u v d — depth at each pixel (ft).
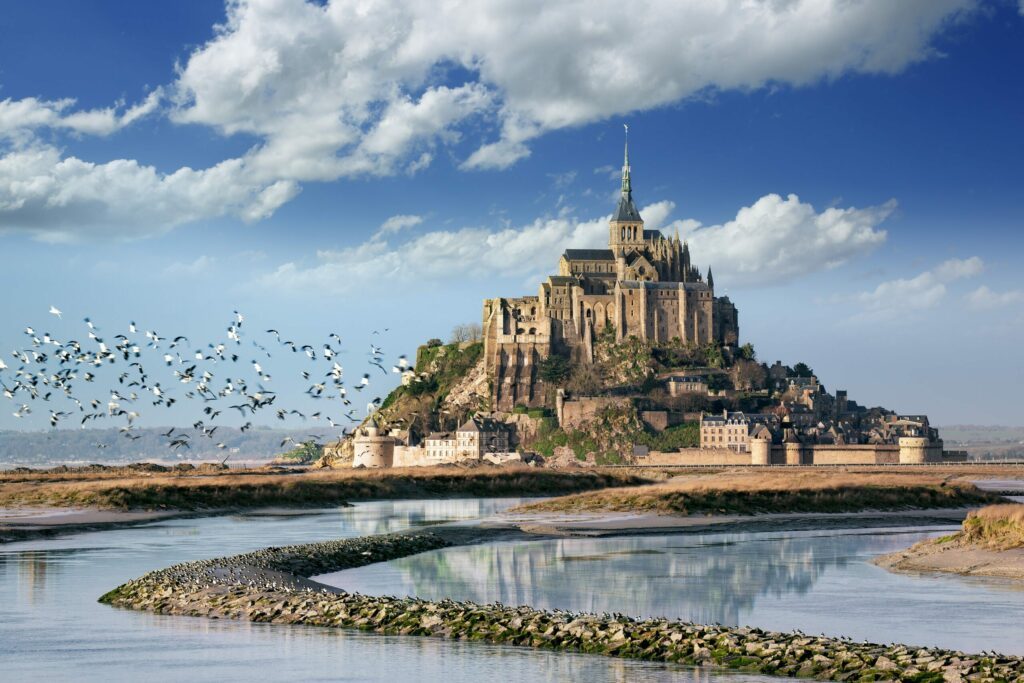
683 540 385.91
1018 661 165.07
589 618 202.39
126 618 215.10
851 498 536.83
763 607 238.68
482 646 191.42
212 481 604.49
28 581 263.70
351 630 203.72
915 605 239.30
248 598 223.71
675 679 167.94
